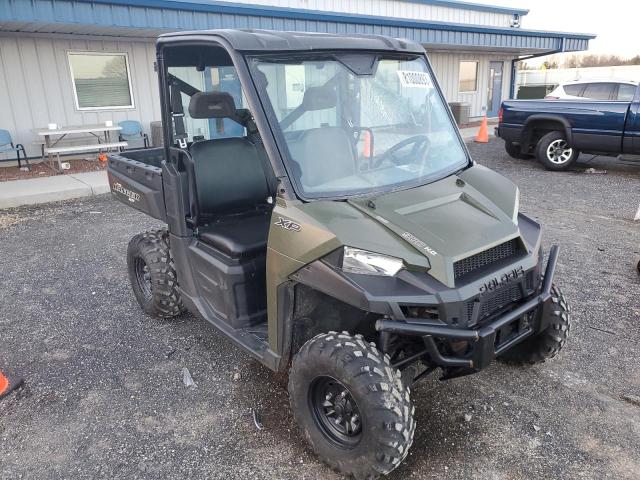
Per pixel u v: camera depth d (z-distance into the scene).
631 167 10.46
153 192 3.74
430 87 3.40
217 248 3.28
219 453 2.79
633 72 24.66
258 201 3.90
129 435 2.94
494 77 19.30
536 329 2.79
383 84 3.15
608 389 3.27
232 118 3.82
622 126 9.24
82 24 8.59
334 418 2.62
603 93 10.66
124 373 3.54
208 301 3.43
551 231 6.30
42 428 3.01
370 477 2.43
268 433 2.94
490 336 2.43
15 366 3.63
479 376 3.43
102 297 4.70
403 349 2.68
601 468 2.64
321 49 2.91
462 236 2.53
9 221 7.07
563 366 3.52
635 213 7.05
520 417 3.03
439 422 3.00
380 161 3.00
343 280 2.39
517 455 2.74
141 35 10.50
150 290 4.25
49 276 5.18
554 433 2.89
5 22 8.21
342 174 2.84
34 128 10.26
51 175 9.35
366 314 2.65
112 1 8.71
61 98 10.47
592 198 7.92
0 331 4.11
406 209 2.66
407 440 2.33
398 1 15.50
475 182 3.08
